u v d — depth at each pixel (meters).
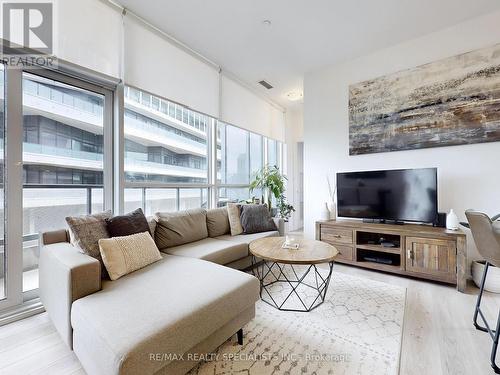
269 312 1.95
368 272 2.85
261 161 5.22
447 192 2.73
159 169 3.23
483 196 2.54
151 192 3.10
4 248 1.86
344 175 3.26
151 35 2.64
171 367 1.12
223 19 2.54
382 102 3.12
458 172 2.67
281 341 1.58
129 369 0.93
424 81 2.84
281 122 5.17
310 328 1.72
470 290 2.32
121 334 1.03
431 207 2.65
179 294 1.37
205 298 1.33
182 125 3.55
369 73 3.23
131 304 1.26
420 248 2.50
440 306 2.02
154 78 2.68
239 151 4.64
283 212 4.55
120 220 1.99
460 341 1.57
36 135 2.12
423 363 1.38
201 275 1.65
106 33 2.30
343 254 3.03
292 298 2.18
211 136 3.87
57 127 2.24
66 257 1.51
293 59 3.36
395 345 1.54
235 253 2.52
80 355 1.20
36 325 1.75
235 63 3.45
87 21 2.18
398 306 2.03
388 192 2.93
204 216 2.98
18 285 1.91
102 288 1.46
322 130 3.66
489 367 1.35
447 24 2.65
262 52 3.18
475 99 2.55
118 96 2.49
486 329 1.67
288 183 5.39
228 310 1.40
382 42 2.98
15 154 1.90
